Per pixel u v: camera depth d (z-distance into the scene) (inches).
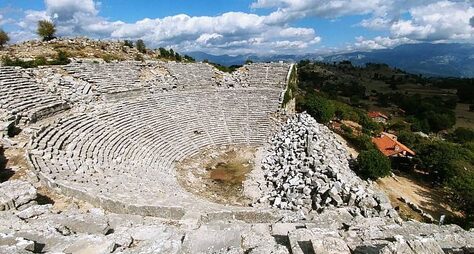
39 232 472.4
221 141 2064.5
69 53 2522.1
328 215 857.5
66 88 1776.6
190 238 494.0
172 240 466.0
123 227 546.3
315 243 422.3
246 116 2287.2
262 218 837.2
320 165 1401.3
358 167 1706.4
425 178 2069.4
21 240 418.0
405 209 1508.4
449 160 1975.9
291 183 1333.7
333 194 1141.7
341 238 475.5
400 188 1792.6
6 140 1122.0
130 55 2997.0
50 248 435.5
